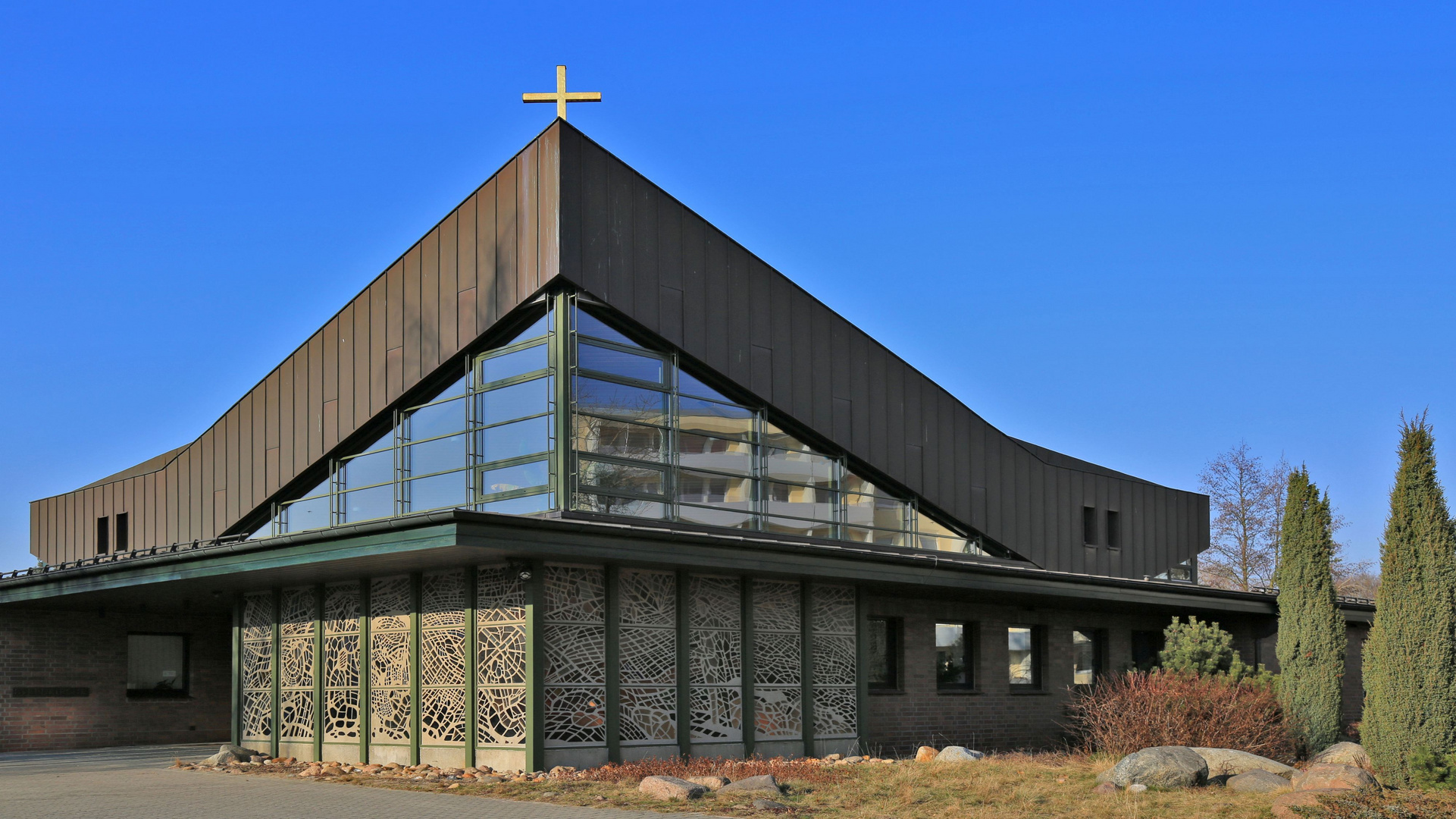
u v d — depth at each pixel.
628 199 20.00
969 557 25.53
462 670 18.28
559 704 17.67
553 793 14.91
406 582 19.30
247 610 22.53
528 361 19.27
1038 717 26.41
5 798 15.15
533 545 16.27
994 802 14.13
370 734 19.58
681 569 19.33
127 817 13.09
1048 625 27.09
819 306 23.05
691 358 20.56
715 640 19.98
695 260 20.91
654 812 13.34
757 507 21.34
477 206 20.36
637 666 18.83
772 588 21.09
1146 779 14.83
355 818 12.91
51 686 25.42
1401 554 16.52
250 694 22.25
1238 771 15.79
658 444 19.95
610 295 19.38
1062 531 28.30
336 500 22.31
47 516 31.64
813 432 22.48
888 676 23.94
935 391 25.34
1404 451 16.78
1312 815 12.12
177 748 25.52
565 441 18.52
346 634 20.34
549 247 18.94
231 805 14.16
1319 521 21.55
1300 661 21.31
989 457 26.47
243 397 24.73
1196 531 33.06
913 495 24.47
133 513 28.09
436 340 20.66
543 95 19.69
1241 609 28.48
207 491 25.52
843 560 20.34
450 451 20.30
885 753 23.03
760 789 14.61
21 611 25.16
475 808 13.73
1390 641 16.44
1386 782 15.89
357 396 22.00
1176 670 24.70
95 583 21.88
